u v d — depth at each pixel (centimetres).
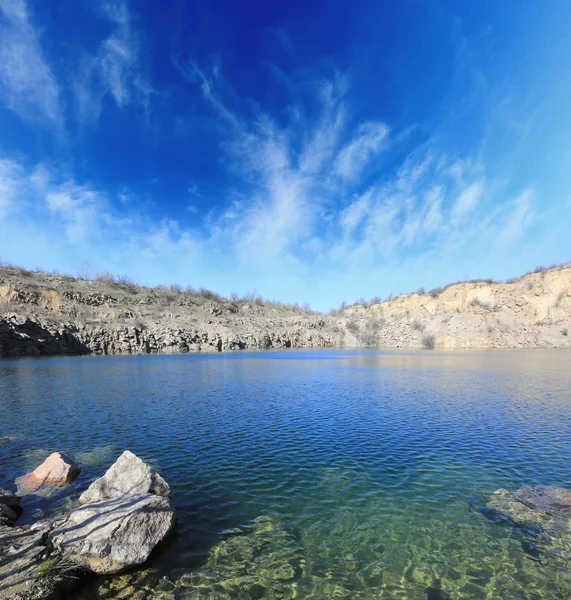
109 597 628
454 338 10000
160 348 7306
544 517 920
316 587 666
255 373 3894
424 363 5128
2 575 627
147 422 1814
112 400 2338
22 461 1277
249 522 891
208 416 1952
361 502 1003
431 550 782
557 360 5484
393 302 13338
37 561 668
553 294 10269
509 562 740
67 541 711
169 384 3039
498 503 997
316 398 2488
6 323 5494
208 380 3306
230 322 9662
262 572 705
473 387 2955
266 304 14900
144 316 8088
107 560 686
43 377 3341
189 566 718
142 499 848
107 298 8225
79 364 4572
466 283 11769
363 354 7275
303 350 8912
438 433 1672
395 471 1228
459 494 1055
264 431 1683
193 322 8619
